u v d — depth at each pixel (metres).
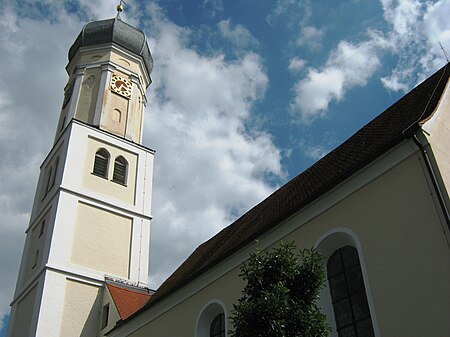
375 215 12.62
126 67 34.34
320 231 13.98
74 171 28.75
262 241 15.75
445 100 13.59
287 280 9.81
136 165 31.59
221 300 16.59
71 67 35.09
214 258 18.81
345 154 17.03
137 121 33.62
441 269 10.78
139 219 29.88
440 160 11.92
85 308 25.55
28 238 29.52
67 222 27.11
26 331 24.77
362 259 12.46
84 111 31.81
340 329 12.78
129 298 26.00
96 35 34.50
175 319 18.52
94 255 27.19
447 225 10.95
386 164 12.77
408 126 13.19
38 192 31.12
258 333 9.00
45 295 24.67
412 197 11.94
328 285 13.54
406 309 11.08
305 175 19.44
